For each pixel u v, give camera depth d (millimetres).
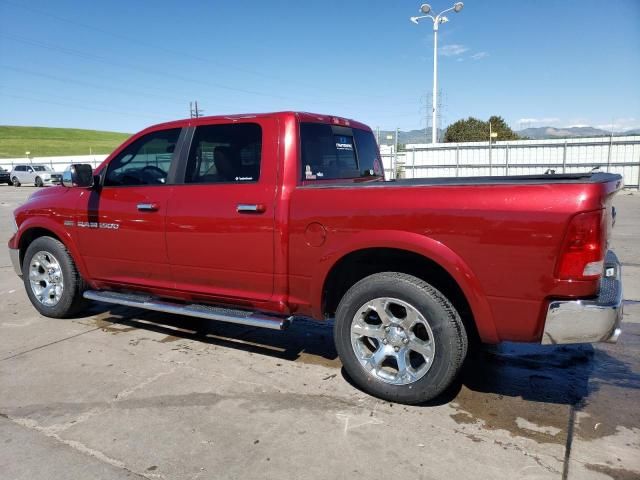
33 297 5293
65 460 2756
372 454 2787
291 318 3781
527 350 4340
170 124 4316
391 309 3471
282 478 2588
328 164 4176
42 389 3607
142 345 4477
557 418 3178
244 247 3807
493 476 2580
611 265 3398
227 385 3658
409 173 26344
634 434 2980
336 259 3436
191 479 2590
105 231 4574
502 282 2965
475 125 52844
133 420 3170
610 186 2902
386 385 3367
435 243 3098
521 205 2879
